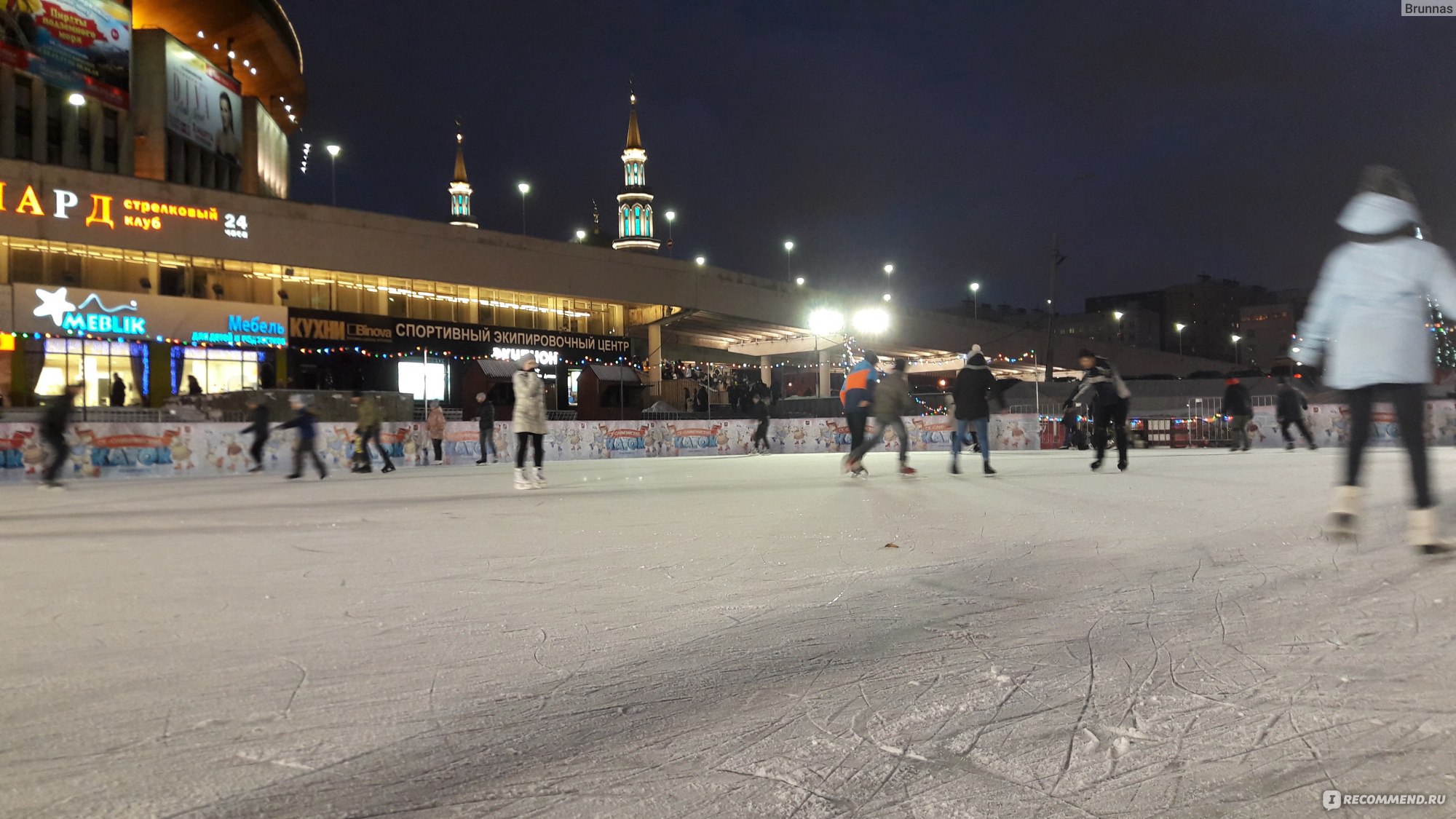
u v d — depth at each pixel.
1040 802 1.97
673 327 58.28
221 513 8.91
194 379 31.53
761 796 2.03
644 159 89.81
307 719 2.54
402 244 42.56
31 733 2.43
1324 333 4.75
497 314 47.81
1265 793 1.99
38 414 24.28
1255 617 3.46
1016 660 3.01
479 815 1.95
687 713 2.58
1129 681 2.75
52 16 38.53
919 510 7.80
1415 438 4.48
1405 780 2.03
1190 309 126.31
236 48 53.94
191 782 2.12
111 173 35.06
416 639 3.44
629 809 1.98
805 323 58.72
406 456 22.91
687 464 20.28
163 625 3.71
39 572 5.15
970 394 12.33
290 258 39.28
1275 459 15.34
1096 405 12.59
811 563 5.09
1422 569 4.24
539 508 8.84
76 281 35.00
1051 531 6.13
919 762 2.20
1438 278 4.40
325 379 41.03
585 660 3.13
